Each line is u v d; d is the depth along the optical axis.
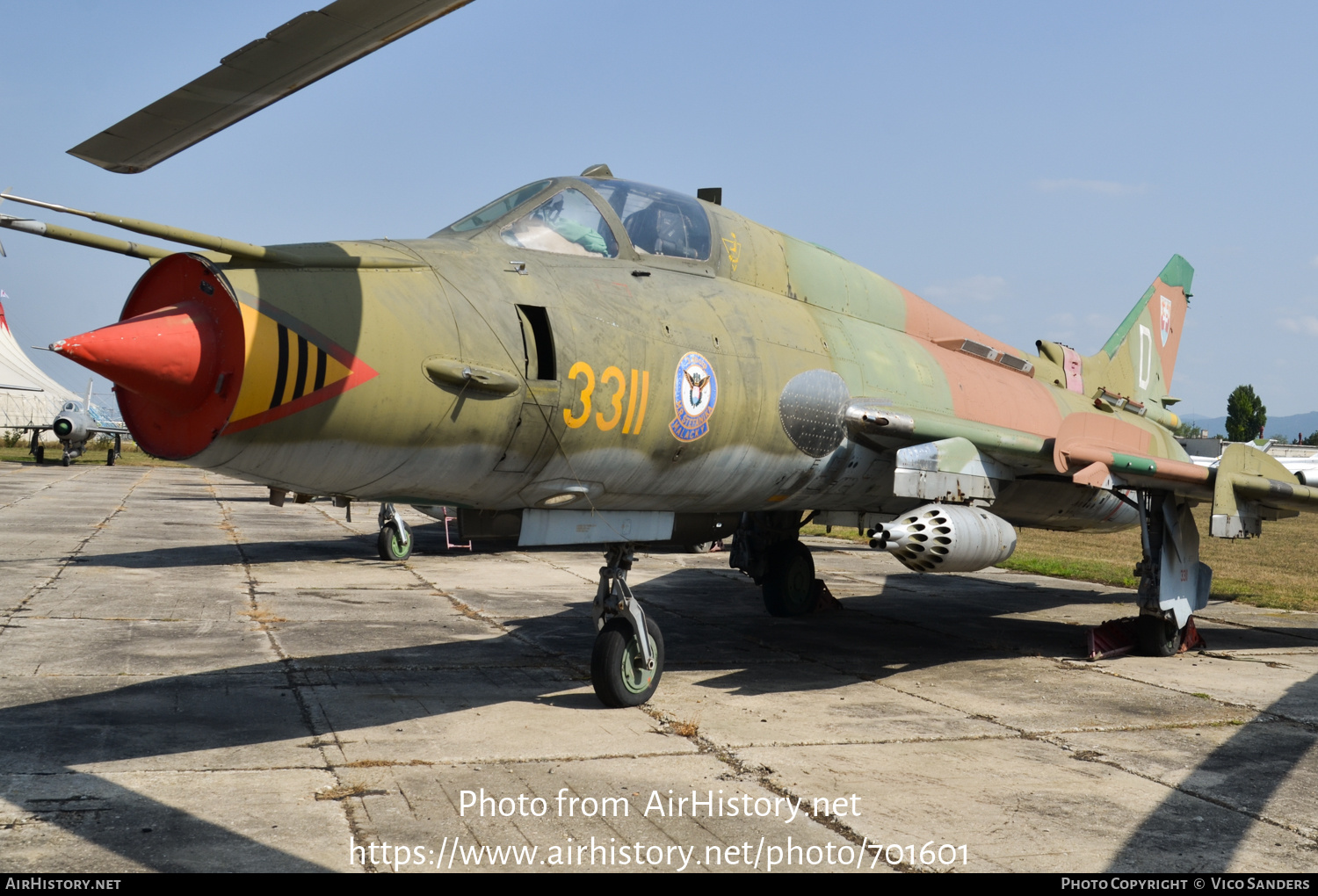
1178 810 5.26
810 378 8.00
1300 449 55.47
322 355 4.94
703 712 7.09
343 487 5.62
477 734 6.29
